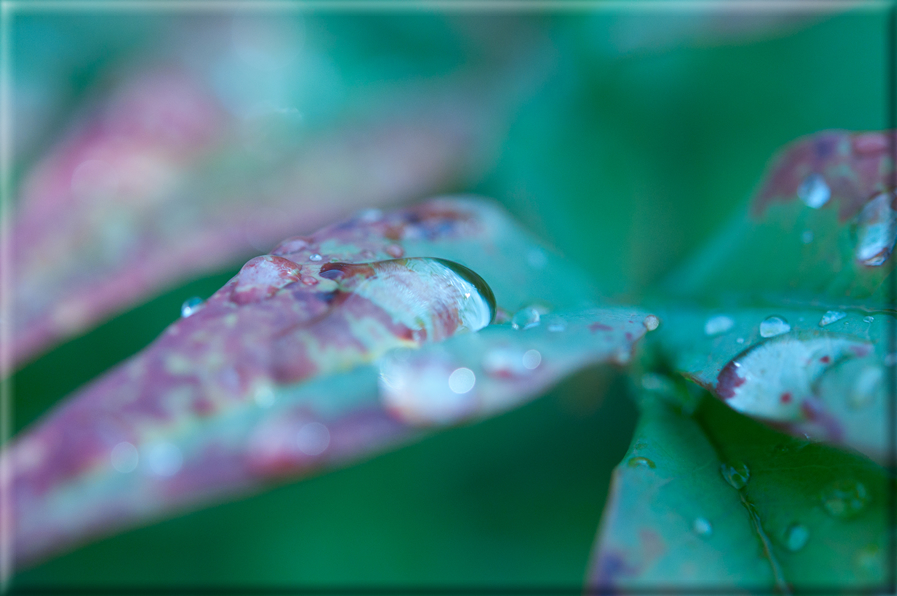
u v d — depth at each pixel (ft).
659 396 0.39
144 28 0.67
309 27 0.70
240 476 0.35
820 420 0.36
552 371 0.36
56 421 0.35
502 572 0.45
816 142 0.43
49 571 0.46
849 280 0.40
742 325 0.40
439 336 0.37
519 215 0.59
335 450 0.35
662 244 0.53
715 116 0.59
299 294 0.37
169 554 0.47
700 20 0.63
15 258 0.48
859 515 0.36
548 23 0.71
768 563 0.36
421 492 0.50
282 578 0.46
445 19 0.73
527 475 0.49
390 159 0.61
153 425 0.35
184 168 0.56
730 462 0.37
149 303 0.61
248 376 0.36
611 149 0.60
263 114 0.61
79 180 0.53
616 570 0.36
